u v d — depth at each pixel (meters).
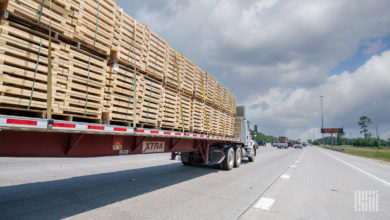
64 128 2.76
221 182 6.45
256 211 3.90
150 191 5.02
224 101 10.01
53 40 2.93
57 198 4.12
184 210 3.80
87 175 6.45
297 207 4.22
